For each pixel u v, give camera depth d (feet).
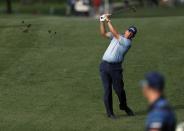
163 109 57.52
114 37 115.75
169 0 338.54
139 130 109.19
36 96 137.80
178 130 77.82
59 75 152.46
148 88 58.03
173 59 162.40
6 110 127.24
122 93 117.80
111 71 115.55
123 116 121.39
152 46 172.04
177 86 144.05
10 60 163.32
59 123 116.16
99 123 115.44
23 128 112.37
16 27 190.08
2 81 148.46
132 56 164.35
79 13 299.79
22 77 151.33
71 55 166.81
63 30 187.21
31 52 169.27
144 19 203.10
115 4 361.92
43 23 194.70
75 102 133.39
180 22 195.42
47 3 471.21
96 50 170.19
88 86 144.05
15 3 479.41
